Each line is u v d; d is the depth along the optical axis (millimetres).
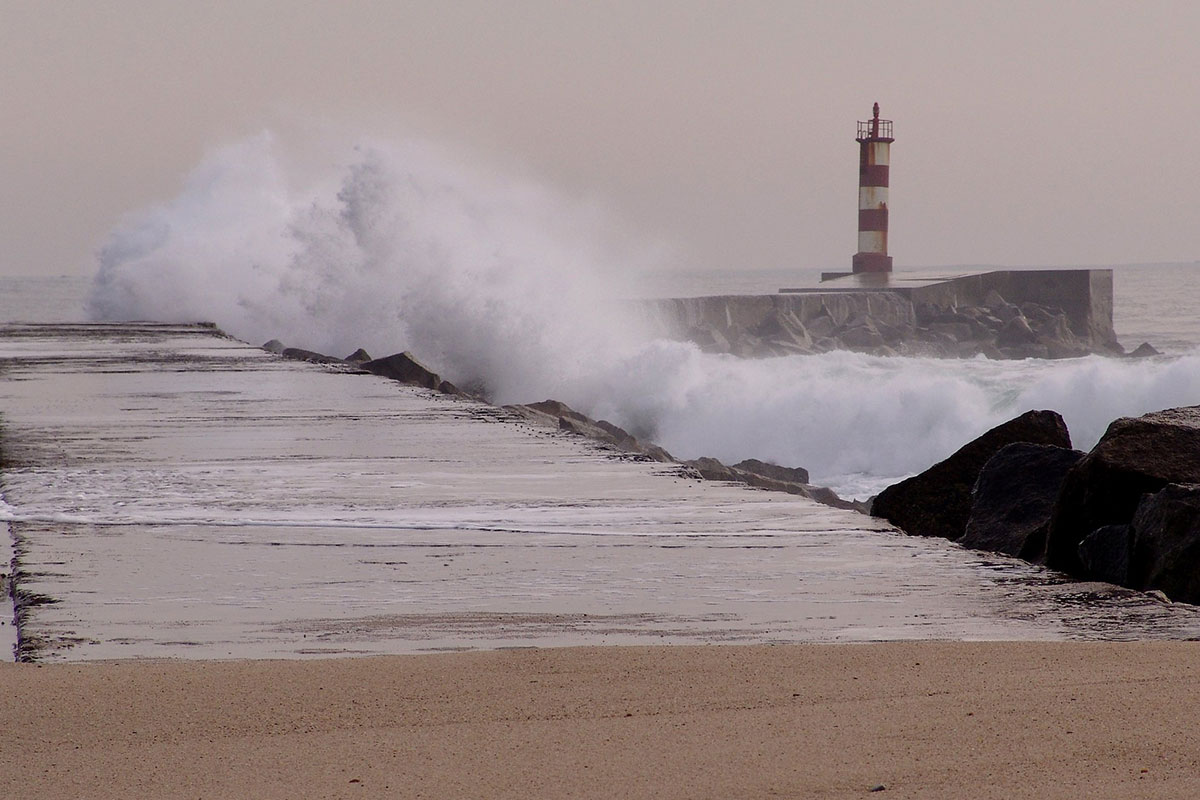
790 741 15289
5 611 25641
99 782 14484
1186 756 14125
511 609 25234
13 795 14125
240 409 62812
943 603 25625
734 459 119125
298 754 15367
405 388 73562
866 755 14617
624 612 24953
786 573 28578
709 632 23266
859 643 22062
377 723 16719
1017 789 13266
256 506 36906
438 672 19469
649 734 15836
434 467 44656
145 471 43375
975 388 116625
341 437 52625
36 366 88500
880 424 116438
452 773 14477
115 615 24562
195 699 17969
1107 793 13039
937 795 13203
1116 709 16094
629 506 37250
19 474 42531
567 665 19859
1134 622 23828
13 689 18547
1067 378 115062
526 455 47656
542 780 14141
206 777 14570
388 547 31359
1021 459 41000
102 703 17766
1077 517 34469
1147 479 33344
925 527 44344
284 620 24297
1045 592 26594
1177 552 29312
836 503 71062
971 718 15961
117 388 73062
